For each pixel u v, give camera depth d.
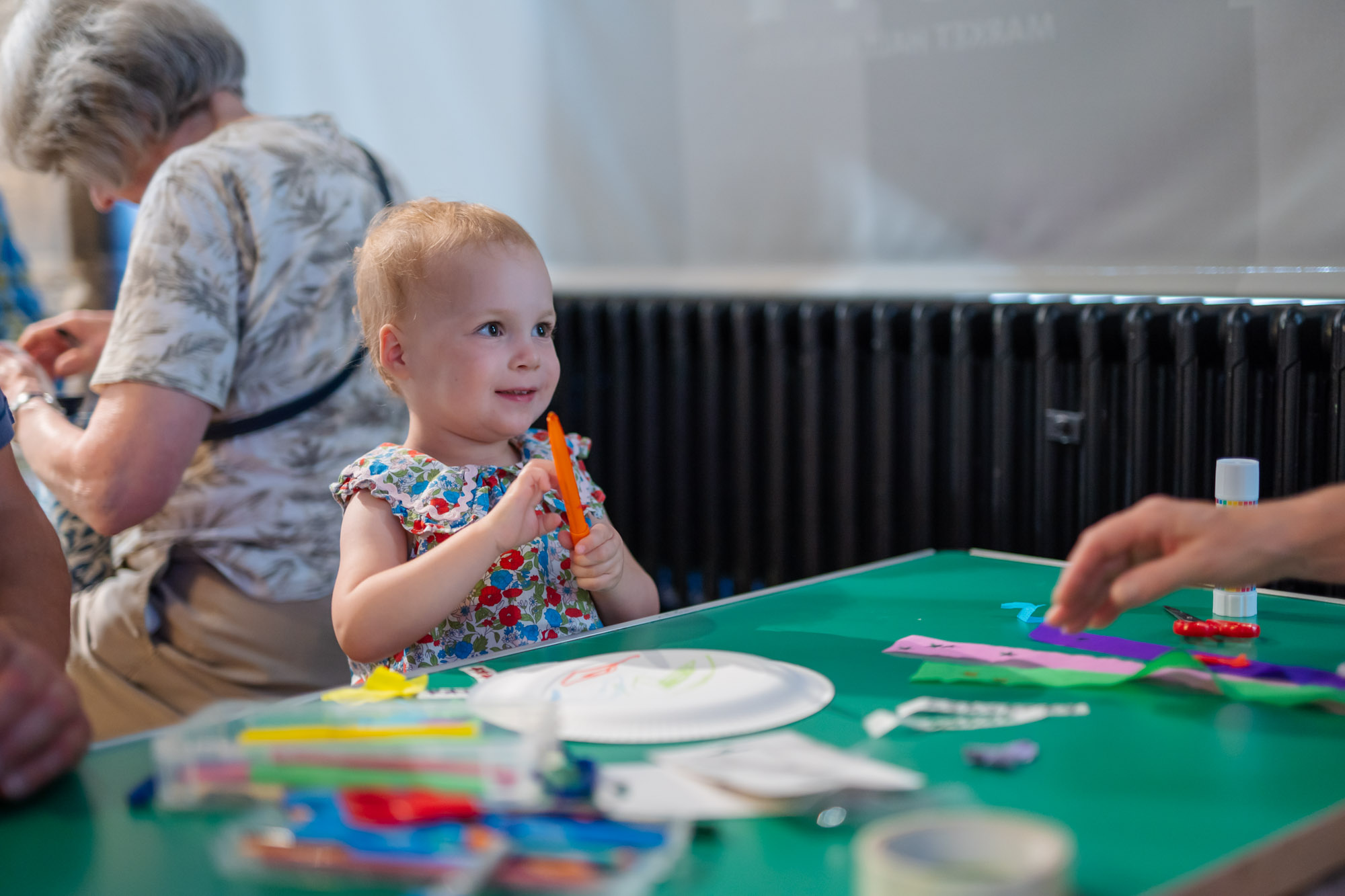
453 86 2.33
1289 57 1.44
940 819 0.39
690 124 2.04
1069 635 0.78
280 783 0.53
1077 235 1.65
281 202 1.26
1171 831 0.48
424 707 0.64
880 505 1.77
